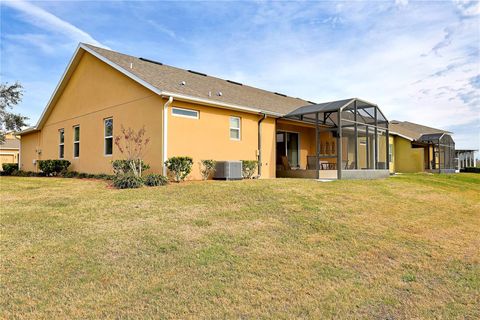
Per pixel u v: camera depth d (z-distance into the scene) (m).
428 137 27.00
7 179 13.30
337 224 6.48
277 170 16.44
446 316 3.37
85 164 15.27
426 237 6.21
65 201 7.60
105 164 13.87
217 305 3.37
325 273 4.30
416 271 4.57
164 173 10.90
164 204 7.36
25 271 3.98
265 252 4.89
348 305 3.50
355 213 7.46
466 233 6.75
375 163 16.02
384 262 4.84
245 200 7.91
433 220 7.64
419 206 9.08
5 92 20.98
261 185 9.96
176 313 3.19
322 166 17.31
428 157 29.11
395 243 5.72
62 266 4.14
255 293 3.66
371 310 3.44
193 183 10.39
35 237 5.14
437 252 5.41
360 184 11.83
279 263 4.53
